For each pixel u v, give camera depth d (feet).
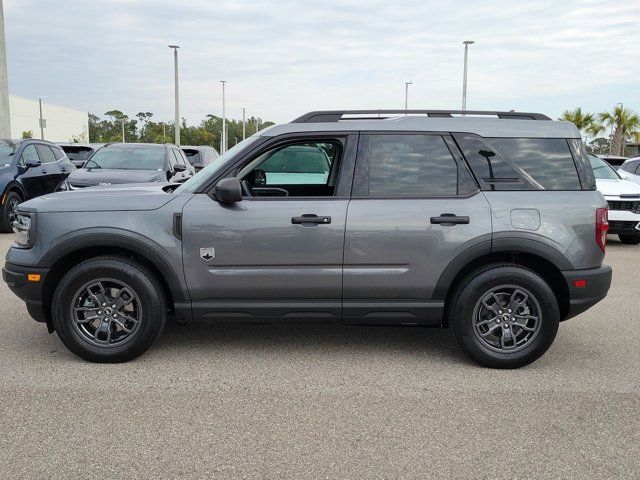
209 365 14.85
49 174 41.70
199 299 14.78
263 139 15.10
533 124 15.29
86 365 14.71
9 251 15.17
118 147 40.68
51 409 12.12
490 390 13.48
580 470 10.03
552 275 15.25
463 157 14.89
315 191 19.11
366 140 15.05
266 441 10.88
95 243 14.40
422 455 10.44
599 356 16.01
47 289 14.79
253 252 14.52
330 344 16.74
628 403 12.82
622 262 30.94
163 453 10.39
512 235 14.48
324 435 11.16
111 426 11.39
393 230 14.52
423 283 14.70
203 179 15.07
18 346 16.11
